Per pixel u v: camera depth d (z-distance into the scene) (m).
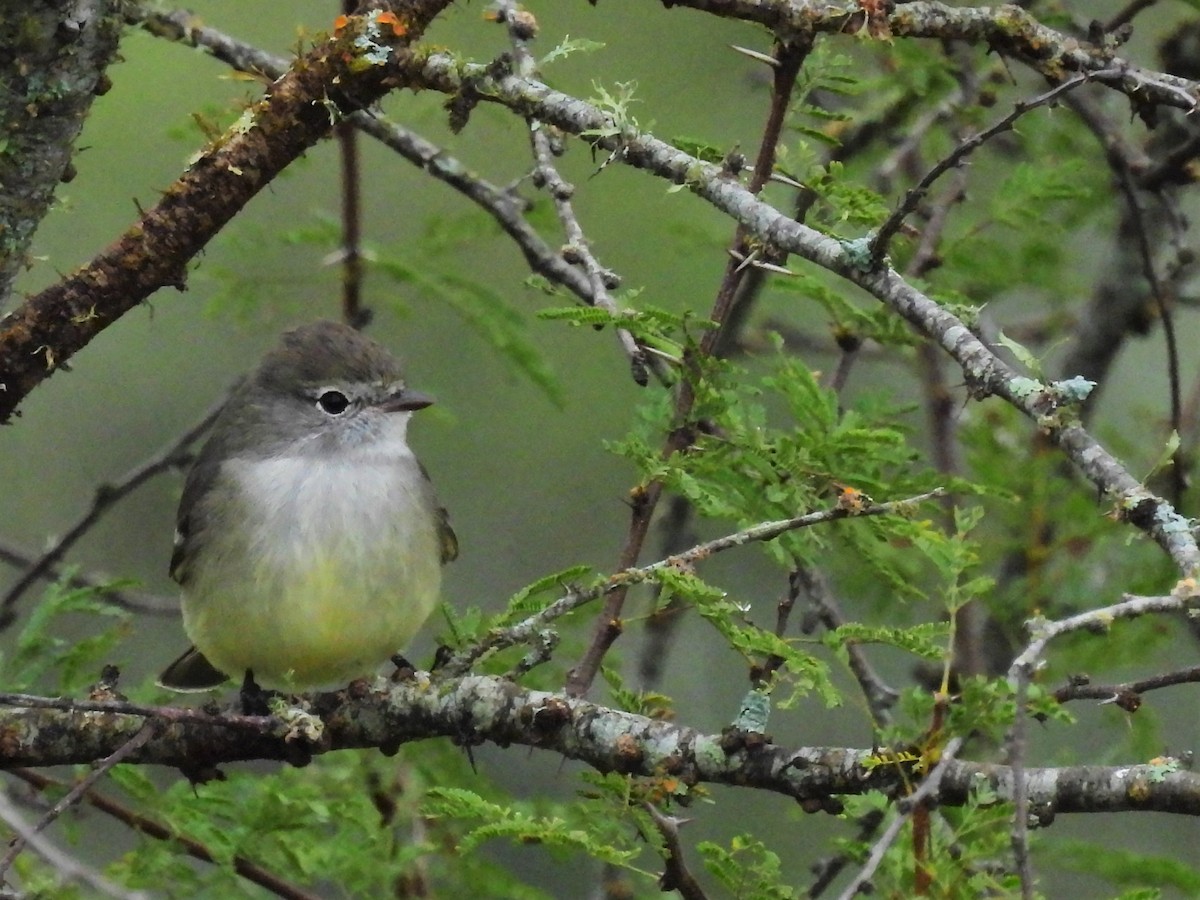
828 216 9.76
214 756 8.65
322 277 13.22
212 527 10.31
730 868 7.77
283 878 11.04
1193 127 14.52
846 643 8.64
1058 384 6.66
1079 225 14.45
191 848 10.52
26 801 10.73
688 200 16.05
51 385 16.94
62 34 8.29
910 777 7.31
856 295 12.84
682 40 16.00
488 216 13.34
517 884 11.64
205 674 11.47
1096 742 13.88
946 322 6.99
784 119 9.78
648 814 7.81
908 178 14.30
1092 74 7.37
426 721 8.41
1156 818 14.80
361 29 8.47
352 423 10.51
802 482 9.47
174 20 10.97
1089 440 6.52
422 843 11.12
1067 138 14.02
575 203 16.05
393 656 10.59
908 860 7.40
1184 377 17.23
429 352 16.95
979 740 11.48
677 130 15.54
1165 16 16.12
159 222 8.55
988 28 8.47
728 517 9.26
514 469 16.80
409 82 8.45
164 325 17.16
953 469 13.53
